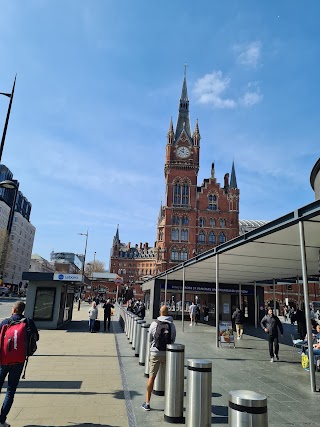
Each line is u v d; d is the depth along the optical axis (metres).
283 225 8.85
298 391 7.14
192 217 67.75
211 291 28.73
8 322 5.02
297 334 19.92
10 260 103.44
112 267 118.50
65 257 183.25
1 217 101.25
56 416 5.21
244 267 17.70
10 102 11.47
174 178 70.12
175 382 5.26
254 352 12.53
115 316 30.84
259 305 28.42
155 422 5.09
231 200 70.06
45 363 9.35
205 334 18.28
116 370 8.66
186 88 79.88
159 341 5.88
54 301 18.17
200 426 4.36
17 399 6.01
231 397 3.23
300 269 17.88
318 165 14.93
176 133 74.00
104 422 5.02
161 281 29.17
